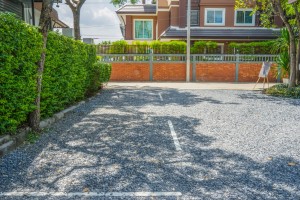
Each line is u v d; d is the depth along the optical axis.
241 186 3.14
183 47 18.61
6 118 4.35
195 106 8.40
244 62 18.50
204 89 13.38
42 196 2.91
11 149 4.31
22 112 4.79
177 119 6.59
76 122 6.27
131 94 11.41
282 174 3.46
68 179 3.32
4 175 3.41
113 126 5.91
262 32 21.80
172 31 21.95
